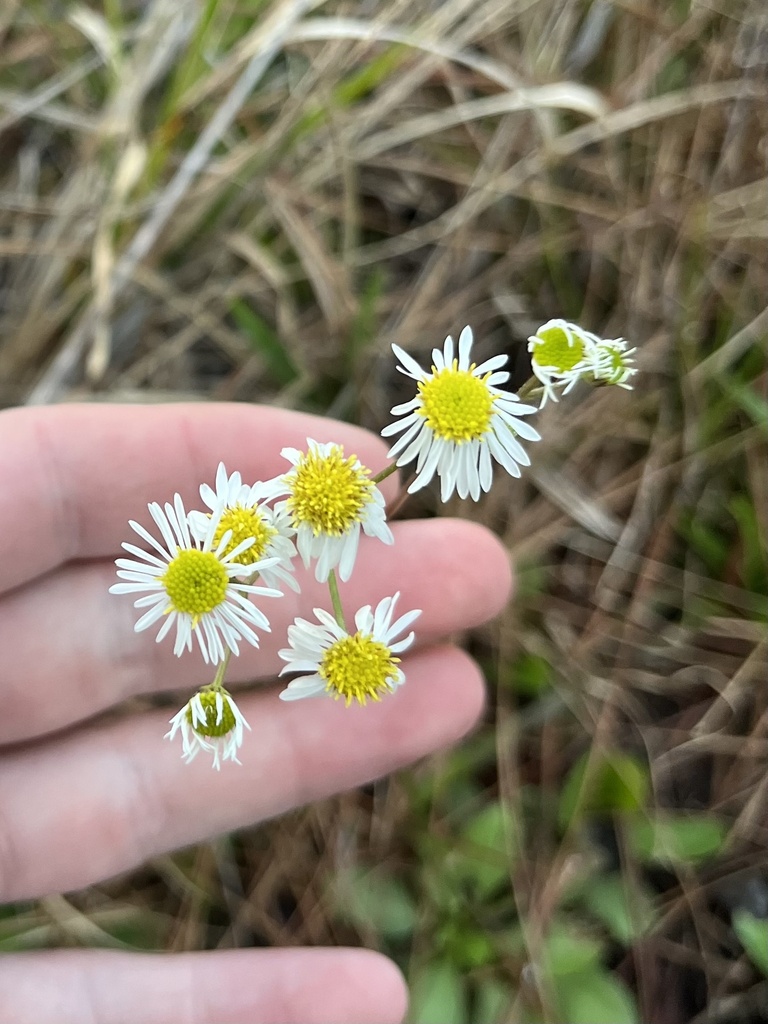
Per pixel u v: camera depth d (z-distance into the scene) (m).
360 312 0.17
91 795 0.14
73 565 0.14
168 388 0.18
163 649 0.14
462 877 0.16
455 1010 0.15
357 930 0.16
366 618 0.10
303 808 0.17
